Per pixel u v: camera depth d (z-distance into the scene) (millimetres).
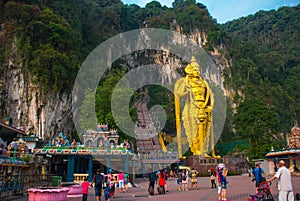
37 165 23375
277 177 11289
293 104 104562
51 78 50719
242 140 65250
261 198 11914
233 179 35156
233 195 18297
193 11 115188
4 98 50344
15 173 19266
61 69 51000
